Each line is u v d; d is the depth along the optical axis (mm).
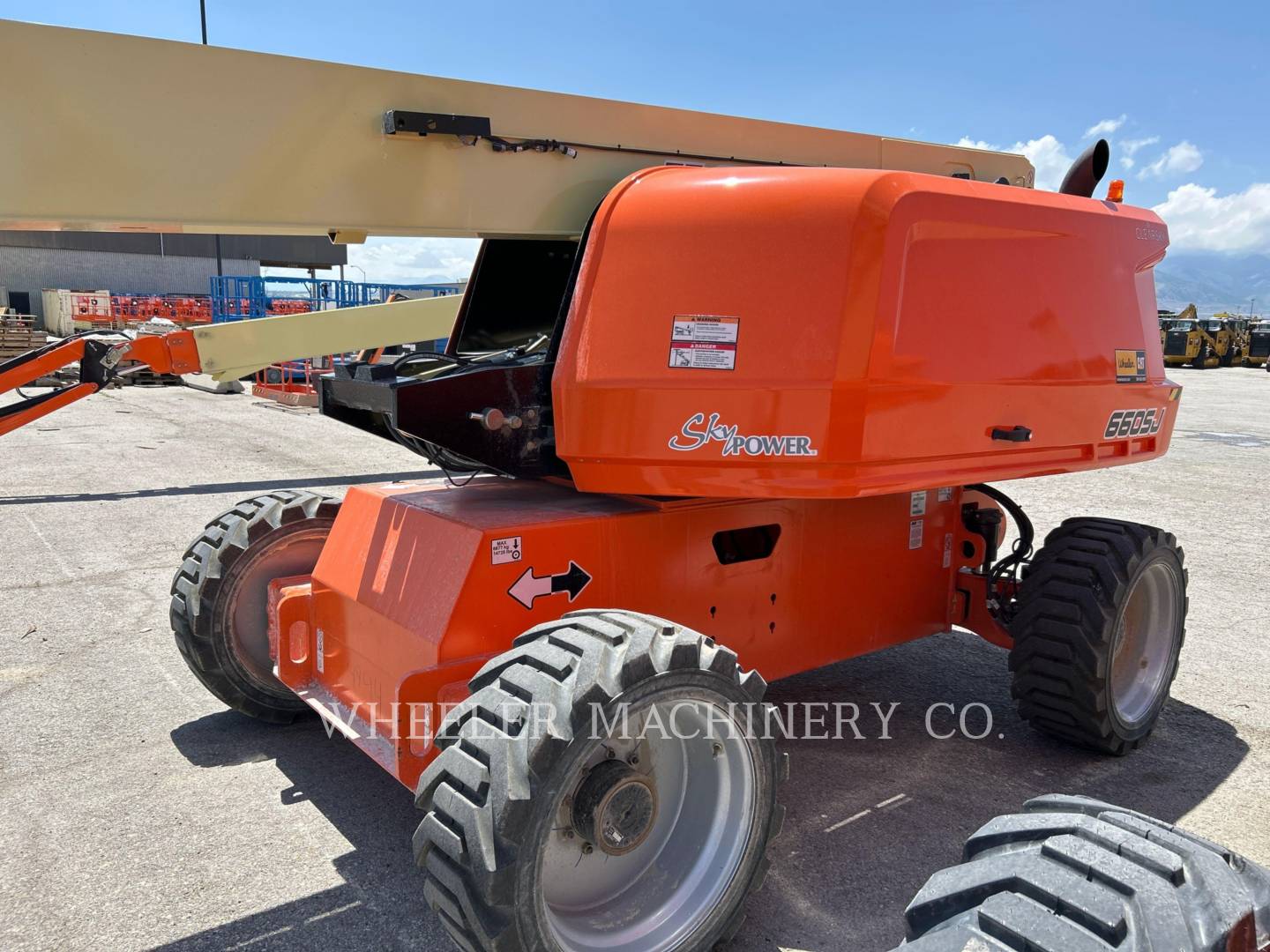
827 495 2646
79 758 3812
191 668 3955
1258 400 21609
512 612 2801
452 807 2115
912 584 4176
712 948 2498
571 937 2252
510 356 3391
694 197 2770
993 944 1417
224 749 3904
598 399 2791
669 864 2520
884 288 2637
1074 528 3939
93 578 6355
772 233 2662
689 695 2312
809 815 3432
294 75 2664
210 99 2553
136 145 2471
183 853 3139
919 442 2797
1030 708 3904
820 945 2709
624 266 2807
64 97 2369
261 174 2650
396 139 2848
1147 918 1381
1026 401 3117
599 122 3213
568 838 2307
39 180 2361
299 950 2660
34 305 45562
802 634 3666
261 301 19422
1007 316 3021
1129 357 3582
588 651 2234
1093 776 3777
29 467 10695
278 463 11352
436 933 2748
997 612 4312
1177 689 4719
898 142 4113
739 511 3332
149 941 2693
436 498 3252
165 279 48500
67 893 2914
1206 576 6809
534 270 3895
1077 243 3270
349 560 3262
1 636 5207
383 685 3031
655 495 2822
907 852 3191
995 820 1860
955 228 2826
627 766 2314
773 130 3660
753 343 2656
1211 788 3686
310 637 3518
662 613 3152
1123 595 3680
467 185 2996
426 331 7320
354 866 3078
